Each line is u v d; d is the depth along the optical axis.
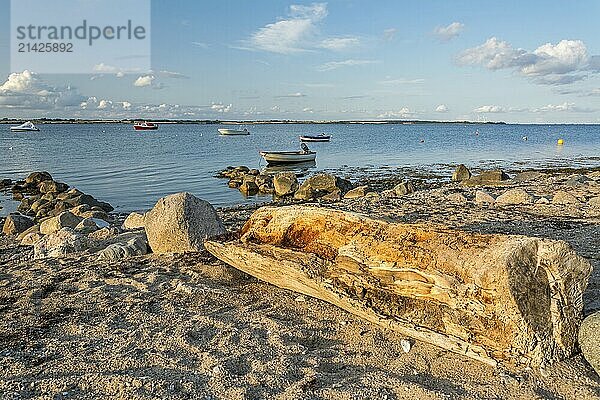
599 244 8.36
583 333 4.40
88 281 6.97
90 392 4.04
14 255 9.41
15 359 4.62
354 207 14.26
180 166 32.78
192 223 8.34
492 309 4.33
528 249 4.38
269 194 22.55
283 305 5.99
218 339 5.04
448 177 27.27
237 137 83.62
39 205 19.64
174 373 4.34
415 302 4.89
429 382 4.25
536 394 4.00
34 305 6.09
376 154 45.06
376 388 4.11
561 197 14.00
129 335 5.14
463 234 4.88
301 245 6.04
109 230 10.66
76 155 41.41
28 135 86.81
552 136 101.06
